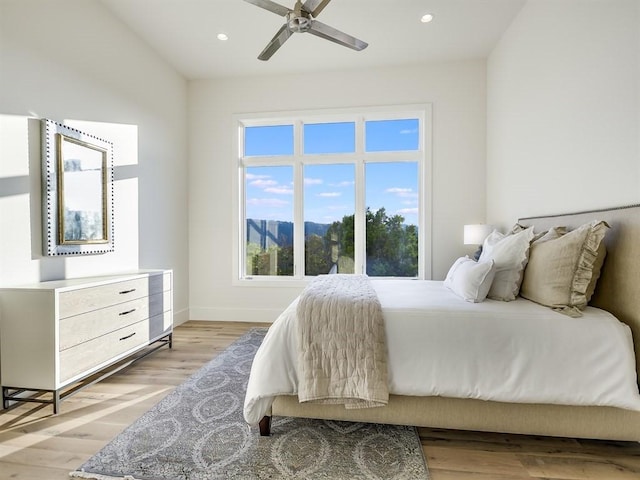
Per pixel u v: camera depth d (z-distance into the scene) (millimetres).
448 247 3754
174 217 3865
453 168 3727
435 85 3732
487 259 2035
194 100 4133
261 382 1575
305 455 1520
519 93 2871
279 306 4043
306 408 1649
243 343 3166
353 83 3863
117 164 2961
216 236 4133
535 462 1488
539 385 1438
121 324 2422
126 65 3064
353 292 1942
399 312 1626
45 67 2254
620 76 1721
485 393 1471
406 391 1524
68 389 2213
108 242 2789
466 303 1761
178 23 3025
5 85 1995
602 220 1711
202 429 1732
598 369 1419
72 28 2475
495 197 3412
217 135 4109
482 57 3621
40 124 2207
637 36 1613
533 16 2625
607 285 1667
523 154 2805
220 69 3875
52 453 1552
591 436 1479
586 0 1979
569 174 2168
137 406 1991
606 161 1825
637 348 1475
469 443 1634
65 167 2367
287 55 3555
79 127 2549
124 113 3047
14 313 1904
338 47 3395
